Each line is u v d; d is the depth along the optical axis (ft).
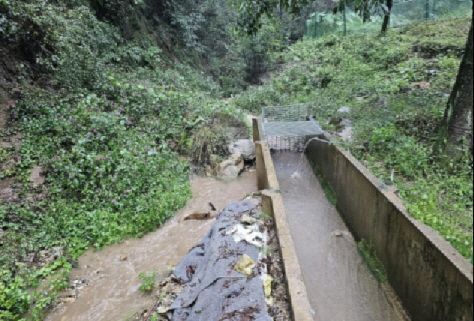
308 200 26.96
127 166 26.76
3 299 16.25
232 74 70.90
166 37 61.16
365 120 28.07
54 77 33.27
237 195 28.30
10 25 29.66
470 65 18.19
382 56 47.62
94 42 39.73
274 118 36.52
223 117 38.99
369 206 19.31
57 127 27.86
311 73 51.44
